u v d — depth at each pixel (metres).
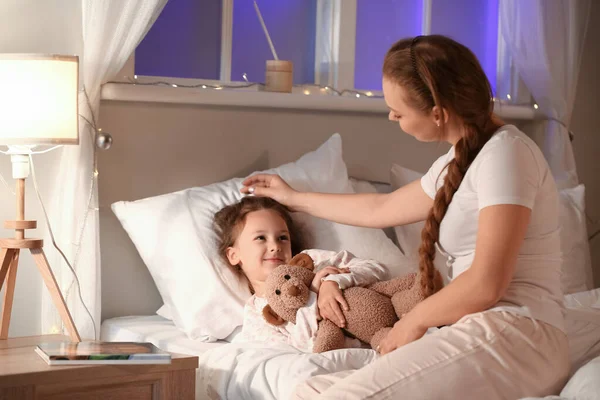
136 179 2.53
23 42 2.34
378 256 2.43
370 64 3.10
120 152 2.50
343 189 2.60
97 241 2.32
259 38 2.89
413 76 1.67
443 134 1.75
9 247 2.06
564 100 3.14
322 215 2.21
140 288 2.56
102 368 1.75
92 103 2.33
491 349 1.50
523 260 1.60
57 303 2.06
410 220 2.05
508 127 1.67
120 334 2.35
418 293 1.92
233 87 2.79
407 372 1.48
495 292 1.53
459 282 1.57
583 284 2.81
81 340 2.10
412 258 2.57
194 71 2.76
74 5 2.38
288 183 2.49
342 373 1.62
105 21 2.29
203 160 2.64
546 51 3.09
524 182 1.57
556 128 3.15
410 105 1.70
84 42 2.31
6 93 2.00
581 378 1.50
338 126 2.89
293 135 2.80
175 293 2.30
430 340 1.54
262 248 2.23
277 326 2.07
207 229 2.33
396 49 1.73
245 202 2.32
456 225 1.68
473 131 1.66
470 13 3.28
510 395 1.49
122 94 2.43
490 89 1.69
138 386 1.80
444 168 1.80
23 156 2.11
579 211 2.91
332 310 1.98
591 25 3.46
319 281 2.05
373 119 2.96
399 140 3.02
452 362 1.49
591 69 3.48
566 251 2.82
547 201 1.62
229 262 2.29
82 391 1.75
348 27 2.98
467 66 1.66
